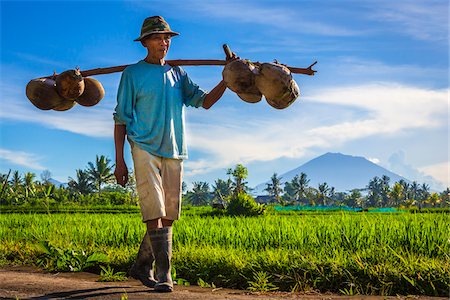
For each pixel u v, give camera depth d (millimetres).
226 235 8273
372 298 4141
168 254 4492
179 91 4812
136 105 4676
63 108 5016
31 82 4863
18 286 4660
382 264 5145
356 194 166125
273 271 5344
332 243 6910
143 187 4555
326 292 4914
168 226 4672
